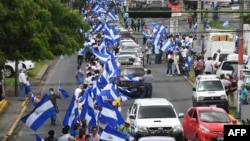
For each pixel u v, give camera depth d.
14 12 42.03
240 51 46.31
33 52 45.22
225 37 74.44
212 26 99.19
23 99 53.88
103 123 33.88
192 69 72.75
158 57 79.44
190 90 59.16
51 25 50.66
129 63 66.19
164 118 37.97
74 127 32.28
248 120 39.66
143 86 54.97
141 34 107.12
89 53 77.81
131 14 37.81
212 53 74.12
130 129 34.69
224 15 112.69
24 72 54.53
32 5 43.44
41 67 75.94
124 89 54.72
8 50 44.09
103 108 33.88
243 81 48.69
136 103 39.78
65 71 74.12
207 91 49.16
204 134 35.59
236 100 51.09
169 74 68.44
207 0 64.38
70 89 59.97
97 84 39.09
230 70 58.25
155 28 90.25
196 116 37.03
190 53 75.81
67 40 57.34
